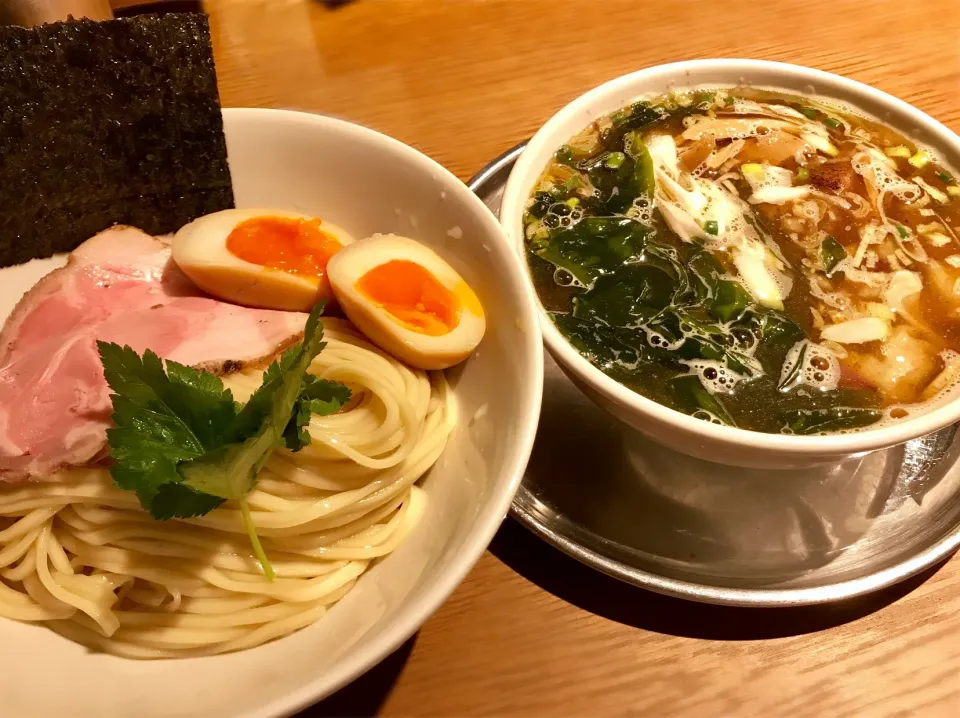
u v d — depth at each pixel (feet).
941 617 0.74
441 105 1.18
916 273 0.83
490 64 1.23
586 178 0.91
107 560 0.69
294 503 0.72
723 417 0.73
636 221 0.87
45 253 0.85
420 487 0.79
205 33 0.78
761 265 0.84
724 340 0.78
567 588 0.77
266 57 1.24
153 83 0.79
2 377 0.74
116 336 0.75
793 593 0.72
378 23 1.29
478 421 0.76
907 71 1.21
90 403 0.70
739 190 0.90
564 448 0.85
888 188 0.90
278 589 0.69
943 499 0.80
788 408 0.74
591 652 0.73
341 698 0.71
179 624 0.69
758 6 1.31
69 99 0.77
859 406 0.73
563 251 0.85
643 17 1.30
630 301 0.81
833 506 0.81
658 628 0.75
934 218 0.87
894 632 0.74
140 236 0.84
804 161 0.93
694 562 0.76
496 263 0.75
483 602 0.76
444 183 0.79
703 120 0.97
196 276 0.79
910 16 1.29
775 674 0.72
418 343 0.75
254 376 0.76
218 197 0.87
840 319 0.80
